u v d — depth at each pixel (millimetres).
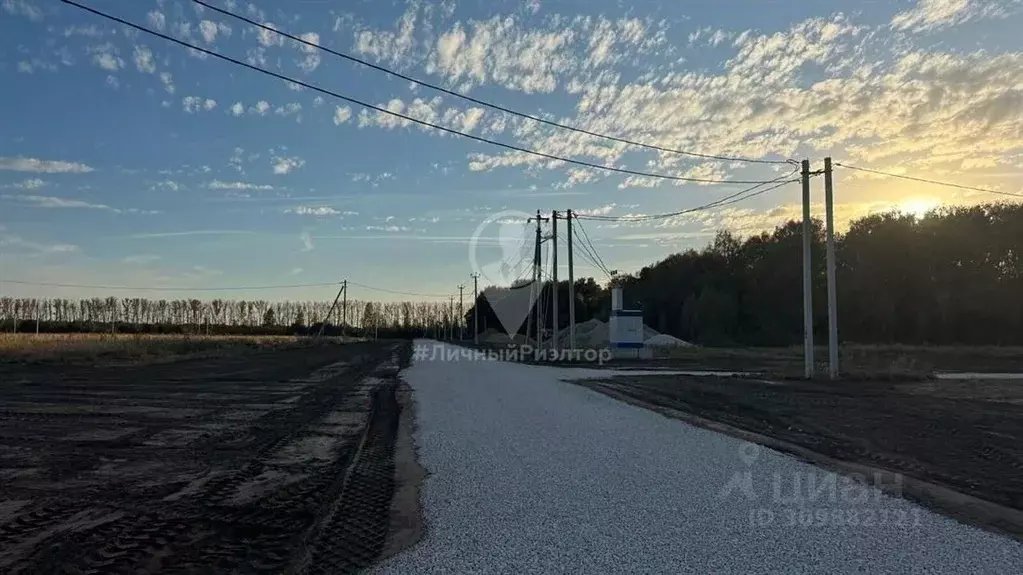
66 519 6445
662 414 14133
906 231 61812
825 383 22375
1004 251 57500
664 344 58062
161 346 43344
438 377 25922
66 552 5438
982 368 31766
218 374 27547
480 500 6988
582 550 5344
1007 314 55906
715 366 33906
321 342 78000
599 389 20062
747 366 33875
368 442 11156
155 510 6801
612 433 11500
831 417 13703
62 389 20078
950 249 59312
